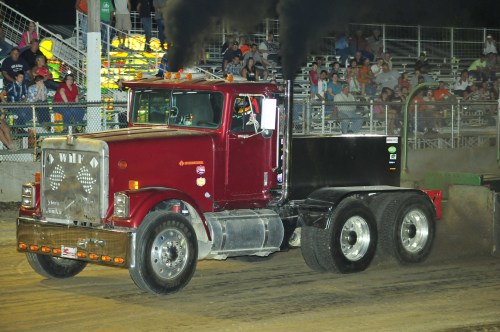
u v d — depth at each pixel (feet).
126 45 85.35
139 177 36.11
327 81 81.00
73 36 90.58
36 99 66.54
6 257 43.45
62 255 35.96
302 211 39.70
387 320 31.73
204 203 38.09
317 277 39.42
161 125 40.01
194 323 31.22
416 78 91.76
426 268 41.50
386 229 41.52
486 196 44.93
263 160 39.81
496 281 38.65
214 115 38.55
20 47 76.38
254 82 39.27
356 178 42.78
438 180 47.47
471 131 83.20
